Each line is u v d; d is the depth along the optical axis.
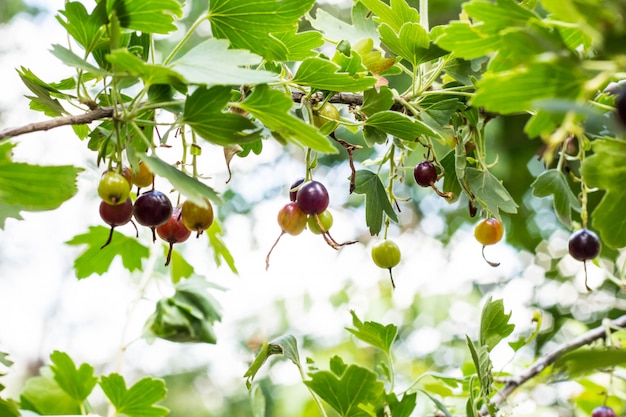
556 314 1.39
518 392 0.69
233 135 0.55
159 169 0.55
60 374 0.61
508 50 0.52
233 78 0.54
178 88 0.56
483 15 0.52
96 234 0.67
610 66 0.50
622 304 1.34
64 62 0.54
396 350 1.34
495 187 0.62
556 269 1.41
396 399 0.61
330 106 0.60
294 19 0.57
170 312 0.64
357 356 1.18
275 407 1.20
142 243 0.68
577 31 0.54
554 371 0.65
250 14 0.57
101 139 0.59
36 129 0.55
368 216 0.61
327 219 0.60
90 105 0.56
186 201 0.58
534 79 0.50
